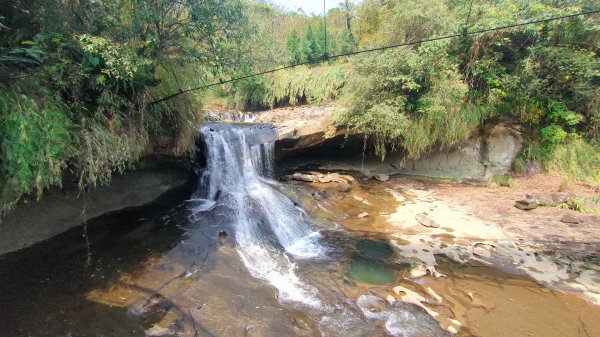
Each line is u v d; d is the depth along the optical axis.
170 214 6.61
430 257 5.85
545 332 4.12
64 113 4.16
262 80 15.60
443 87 8.66
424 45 8.70
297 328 4.06
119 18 4.99
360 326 4.16
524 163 9.69
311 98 14.70
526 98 9.20
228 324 4.00
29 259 4.75
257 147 9.27
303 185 9.16
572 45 8.66
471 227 6.96
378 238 6.58
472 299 4.73
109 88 4.86
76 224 5.62
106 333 3.71
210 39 5.80
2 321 3.72
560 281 5.14
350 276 5.27
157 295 4.36
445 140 9.57
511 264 5.60
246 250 5.73
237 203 7.23
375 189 9.41
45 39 4.24
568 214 7.20
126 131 5.21
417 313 4.42
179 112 6.77
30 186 3.94
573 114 8.96
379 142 9.93
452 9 9.89
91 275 4.64
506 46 9.17
